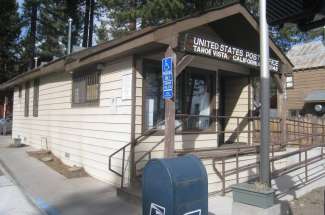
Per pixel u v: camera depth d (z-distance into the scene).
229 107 12.34
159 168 4.63
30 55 36.12
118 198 7.84
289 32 24.86
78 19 36.72
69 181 9.58
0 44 33.59
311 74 22.44
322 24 4.04
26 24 36.53
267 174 5.47
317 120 16.06
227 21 9.69
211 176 8.55
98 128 10.05
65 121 12.46
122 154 8.77
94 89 10.34
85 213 6.81
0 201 7.80
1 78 34.25
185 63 7.67
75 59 10.73
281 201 7.92
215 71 10.84
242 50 8.98
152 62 9.02
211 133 9.87
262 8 5.46
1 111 34.38
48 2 36.22
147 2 21.50
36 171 10.84
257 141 11.89
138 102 8.70
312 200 8.15
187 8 20.14
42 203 7.48
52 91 13.95
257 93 12.44
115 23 28.56
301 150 10.12
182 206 4.54
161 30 7.36
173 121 7.34
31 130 16.70
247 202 5.25
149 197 4.74
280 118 11.17
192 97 10.21
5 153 14.44
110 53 8.88
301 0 3.84
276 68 10.52
